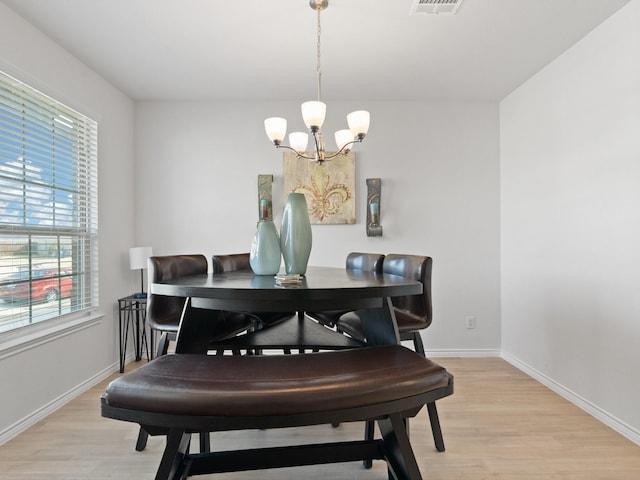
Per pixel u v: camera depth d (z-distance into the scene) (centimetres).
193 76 301
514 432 211
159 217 352
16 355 208
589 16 220
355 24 229
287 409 99
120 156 327
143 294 325
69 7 210
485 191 357
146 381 104
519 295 323
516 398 258
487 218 357
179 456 124
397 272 225
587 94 240
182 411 99
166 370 111
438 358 351
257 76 302
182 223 353
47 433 210
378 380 106
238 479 170
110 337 307
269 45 254
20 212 222
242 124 355
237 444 200
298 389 101
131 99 347
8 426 203
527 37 243
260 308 143
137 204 351
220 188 354
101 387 278
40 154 237
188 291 136
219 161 354
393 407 108
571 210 255
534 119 300
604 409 224
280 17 221
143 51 260
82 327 268
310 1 206
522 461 183
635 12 203
